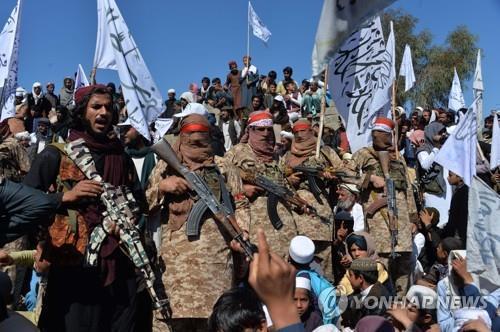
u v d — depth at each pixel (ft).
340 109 24.52
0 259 14.32
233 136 55.52
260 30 60.34
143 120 22.70
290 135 33.50
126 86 22.77
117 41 23.02
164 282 17.33
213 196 17.53
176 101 54.75
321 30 10.34
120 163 15.79
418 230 32.04
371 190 28.43
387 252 27.86
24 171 27.55
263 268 6.59
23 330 11.79
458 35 79.97
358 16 10.32
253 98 54.24
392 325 17.26
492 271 15.01
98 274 14.90
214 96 63.52
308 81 66.90
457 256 18.24
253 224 23.34
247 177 23.27
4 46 25.13
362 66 24.63
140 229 15.85
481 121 51.98
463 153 25.48
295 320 6.56
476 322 15.58
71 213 14.80
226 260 17.60
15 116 34.17
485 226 15.07
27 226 14.16
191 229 17.26
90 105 15.46
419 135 52.06
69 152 15.19
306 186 25.62
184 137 18.20
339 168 26.40
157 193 17.58
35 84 60.23
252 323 11.69
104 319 15.11
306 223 24.90
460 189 31.91
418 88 80.64
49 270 15.02
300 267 20.72
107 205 15.03
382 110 31.07
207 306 17.13
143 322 16.39
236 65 61.57
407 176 29.63
